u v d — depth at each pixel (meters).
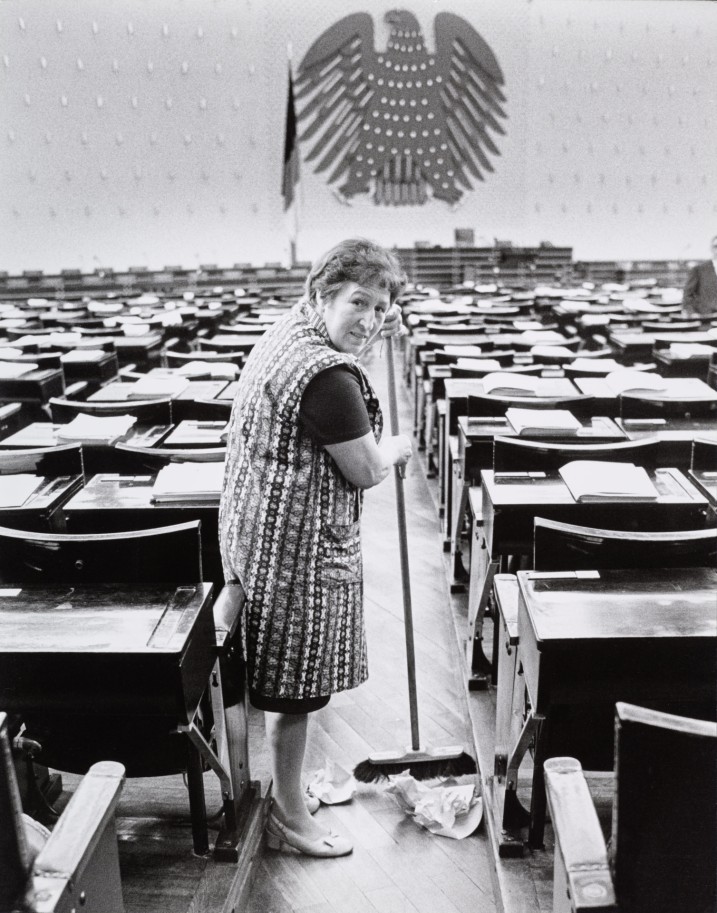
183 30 13.41
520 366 4.61
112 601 1.67
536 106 14.15
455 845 2.06
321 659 1.85
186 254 14.20
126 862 1.84
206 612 1.68
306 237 14.18
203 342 5.47
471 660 2.62
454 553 3.38
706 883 1.02
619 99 14.27
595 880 1.04
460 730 2.58
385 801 2.24
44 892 0.96
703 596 1.67
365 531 4.33
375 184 14.10
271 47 13.58
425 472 5.38
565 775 1.20
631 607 1.63
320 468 1.77
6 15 13.02
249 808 2.01
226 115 13.79
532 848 1.83
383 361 9.64
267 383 1.73
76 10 13.14
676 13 14.02
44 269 13.92
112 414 3.31
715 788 0.97
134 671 1.51
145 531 1.73
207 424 3.22
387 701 2.74
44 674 1.52
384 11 13.54
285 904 1.88
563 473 2.35
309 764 2.41
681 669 1.55
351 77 13.70
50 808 1.94
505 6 13.72
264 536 1.79
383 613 3.39
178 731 1.61
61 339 5.91
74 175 13.70
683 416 3.37
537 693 1.59
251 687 1.90
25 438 3.08
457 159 14.15
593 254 14.80
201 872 1.80
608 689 1.58
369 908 1.86
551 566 1.79
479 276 12.83
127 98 13.55
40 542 1.71
